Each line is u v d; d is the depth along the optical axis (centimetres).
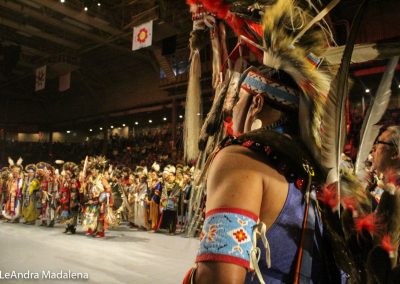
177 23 1875
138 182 1115
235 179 66
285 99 82
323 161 79
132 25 2055
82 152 3262
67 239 790
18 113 3591
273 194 69
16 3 2069
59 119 3553
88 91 3238
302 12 87
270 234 70
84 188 896
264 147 73
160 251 661
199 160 90
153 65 2450
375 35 1220
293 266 70
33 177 1098
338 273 81
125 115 2947
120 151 2847
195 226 88
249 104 85
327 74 90
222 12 89
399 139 125
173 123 2280
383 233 85
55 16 2188
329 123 79
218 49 95
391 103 1071
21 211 1115
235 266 58
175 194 924
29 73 3112
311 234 73
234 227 61
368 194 103
